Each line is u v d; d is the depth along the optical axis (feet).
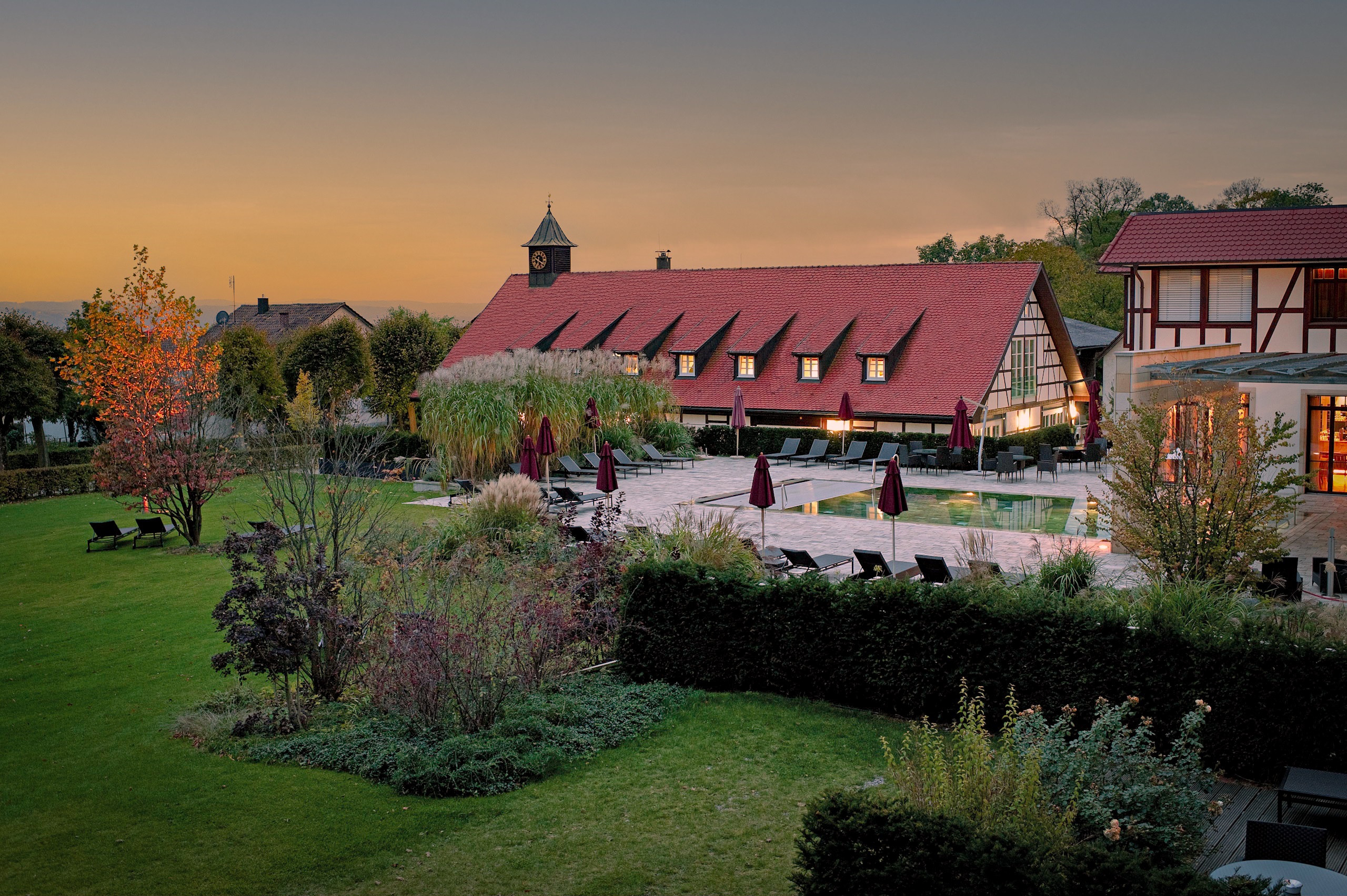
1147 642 29.17
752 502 56.44
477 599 36.78
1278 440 41.11
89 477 101.04
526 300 148.87
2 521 83.61
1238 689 27.76
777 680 35.88
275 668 33.81
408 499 82.58
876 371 111.45
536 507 59.00
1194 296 82.38
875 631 33.73
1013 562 54.70
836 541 62.54
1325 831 19.39
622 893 22.16
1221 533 40.22
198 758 31.53
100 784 29.43
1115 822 19.56
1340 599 45.68
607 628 38.81
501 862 23.76
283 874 23.35
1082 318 176.45
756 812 26.40
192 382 70.28
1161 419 42.65
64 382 122.31
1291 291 78.59
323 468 60.95
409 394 154.71
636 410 103.35
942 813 18.66
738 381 119.34
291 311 226.38
